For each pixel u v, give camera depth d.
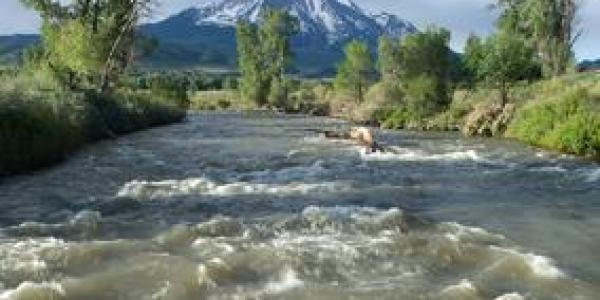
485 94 67.06
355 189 25.88
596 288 14.20
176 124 71.38
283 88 123.31
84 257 15.65
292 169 31.67
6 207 21.91
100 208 21.77
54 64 57.22
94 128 46.88
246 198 23.64
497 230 19.17
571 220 20.61
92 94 53.22
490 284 14.36
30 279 14.15
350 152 39.75
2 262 15.12
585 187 26.91
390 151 40.66
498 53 61.44
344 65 105.25
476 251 16.55
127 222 19.53
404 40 83.19
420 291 13.82
